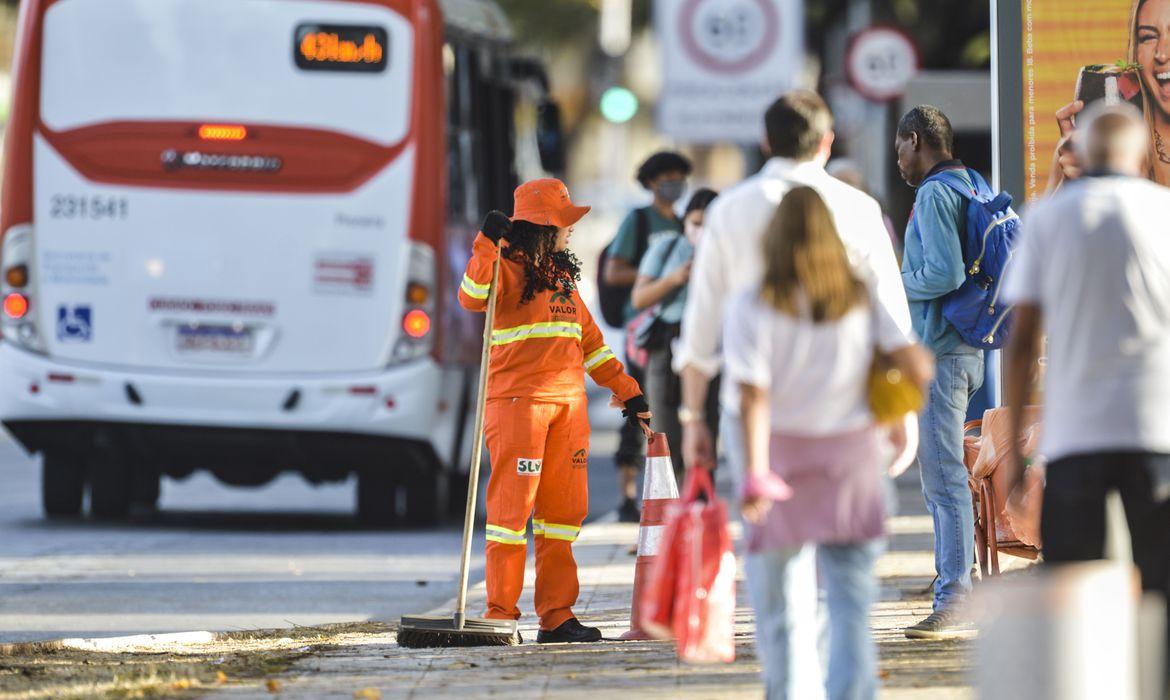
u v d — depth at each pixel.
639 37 113.19
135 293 45.84
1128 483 18.73
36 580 37.03
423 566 39.81
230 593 35.44
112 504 48.56
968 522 27.03
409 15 46.19
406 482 48.06
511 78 56.06
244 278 45.75
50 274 46.06
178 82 46.12
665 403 38.56
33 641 28.81
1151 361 18.58
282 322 45.69
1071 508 18.78
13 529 46.34
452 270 47.50
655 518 27.36
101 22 46.28
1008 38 29.98
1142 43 29.81
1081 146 19.31
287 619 32.09
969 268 26.97
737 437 18.88
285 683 23.56
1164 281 18.62
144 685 23.59
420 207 45.88
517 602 29.91
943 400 27.16
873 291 19.27
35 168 46.25
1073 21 29.91
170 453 46.56
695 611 19.00
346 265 45.78
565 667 24.20
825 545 18.86
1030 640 15.07
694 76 55.12
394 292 45.72
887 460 21.41
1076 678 14.98
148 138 46.03
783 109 20.84
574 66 149.88
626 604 31.73
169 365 45.81
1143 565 18.92
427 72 46.16
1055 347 18.86
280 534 46.31
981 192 27.52
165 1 46.19
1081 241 18.67
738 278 20.03
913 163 27.91
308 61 46.06
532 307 27.34
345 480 48.69
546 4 119.25
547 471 27.56
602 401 88.38
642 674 23.47
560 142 54.88
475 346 50.31
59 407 45.91
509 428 27.27
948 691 21.62
